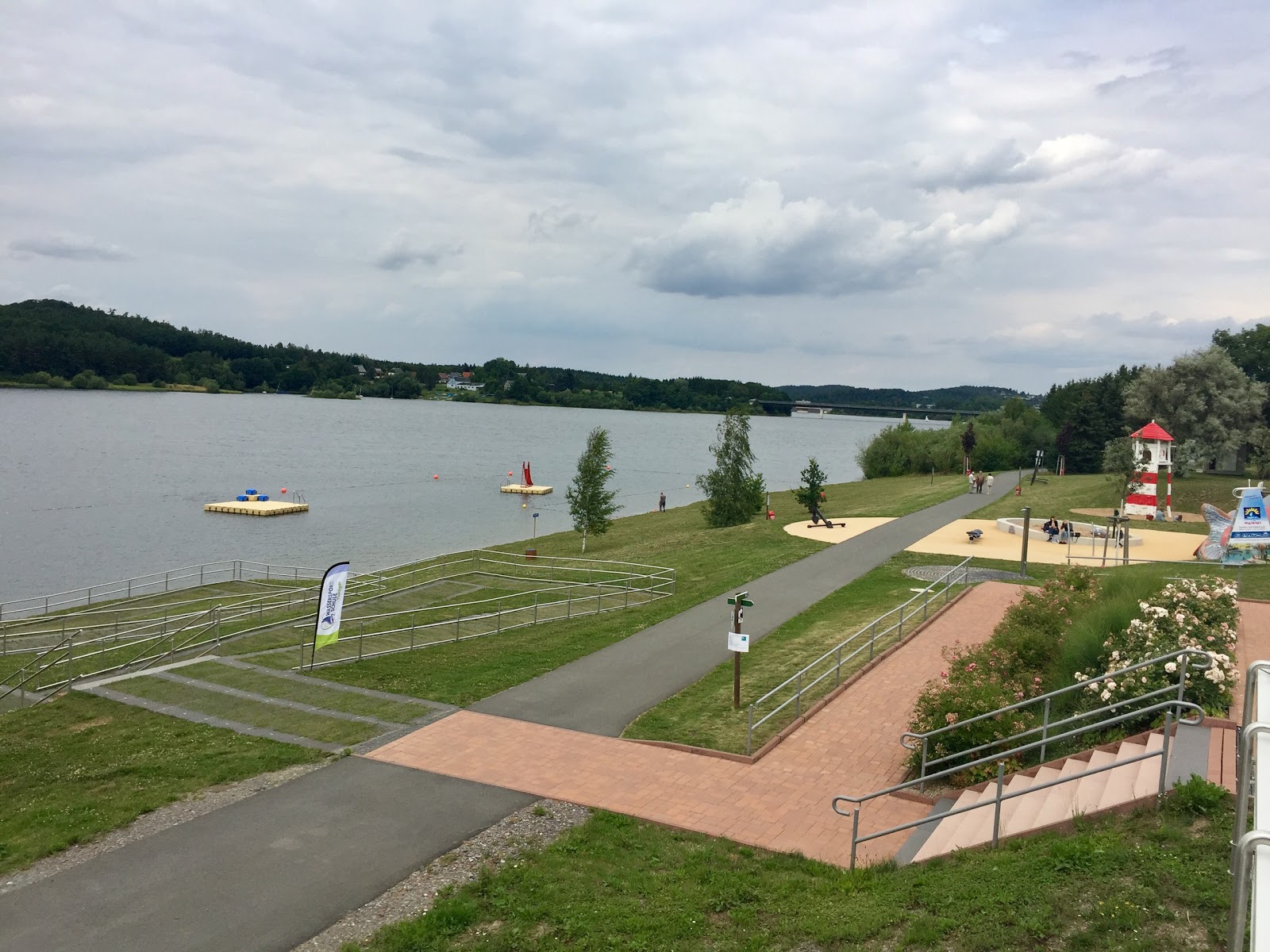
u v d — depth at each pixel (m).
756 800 13.41
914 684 18.84
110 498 68.62
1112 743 11.52
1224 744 10.47
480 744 15.78
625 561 38.47
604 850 11.67
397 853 11.72
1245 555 29.66
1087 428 89.06
